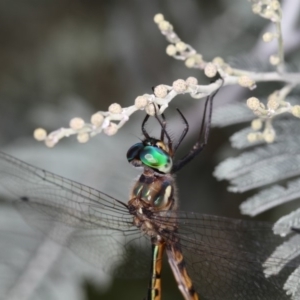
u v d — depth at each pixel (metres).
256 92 0.33
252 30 0.37
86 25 0.40
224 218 0.30
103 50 0.40
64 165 0.35
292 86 0.31
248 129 0.31
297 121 0.31
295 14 0.34
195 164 0.37
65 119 0.37
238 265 0.30
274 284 0.29
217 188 0.37
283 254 0.29
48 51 0.40
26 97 0.40
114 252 0.32
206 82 0.37
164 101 0.29
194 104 0.36
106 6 0.40
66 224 0.32
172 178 0.31
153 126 0.36
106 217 0.32
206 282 0.30
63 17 0.40
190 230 0.30
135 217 0.31
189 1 0.38
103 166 0.35
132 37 0.39
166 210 0.31
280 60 0.30
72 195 0.32
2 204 0.33
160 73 0.39
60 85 0.40
